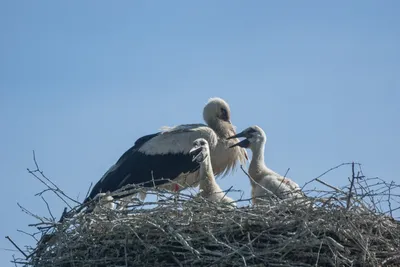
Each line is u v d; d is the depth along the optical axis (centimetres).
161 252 1417
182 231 1425
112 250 1442
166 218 1438
